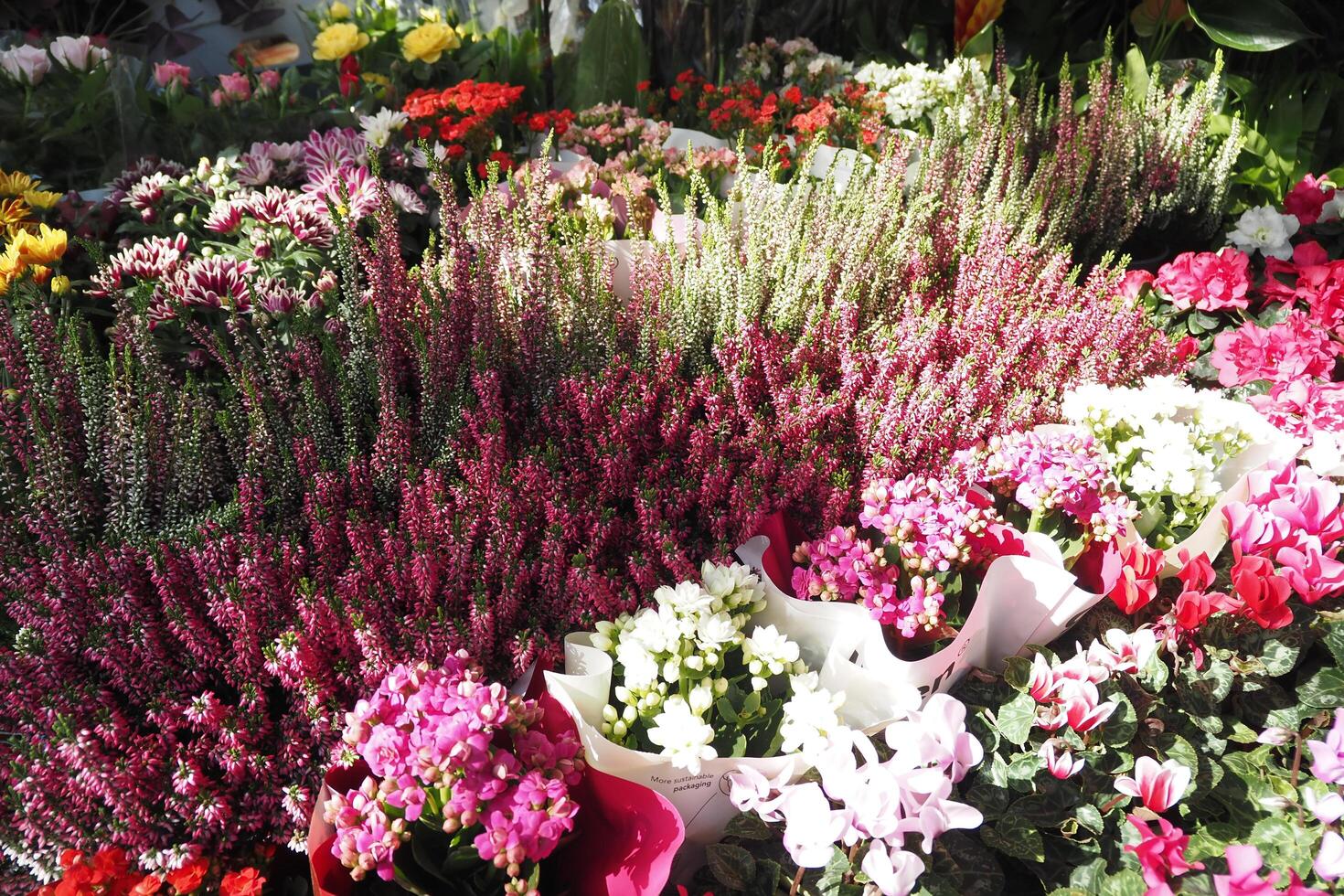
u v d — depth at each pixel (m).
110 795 1.28
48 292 2.17
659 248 2.18
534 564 1.59
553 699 1.43
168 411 1.75
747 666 1.62
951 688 1.70
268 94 3.22
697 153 3.10
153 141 3.06
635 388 1.85
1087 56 4.98
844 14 4.49
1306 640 1.77
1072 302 2.38
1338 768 1.36
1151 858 1.25
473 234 2.16
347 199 1.94
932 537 1.60
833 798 1.32
